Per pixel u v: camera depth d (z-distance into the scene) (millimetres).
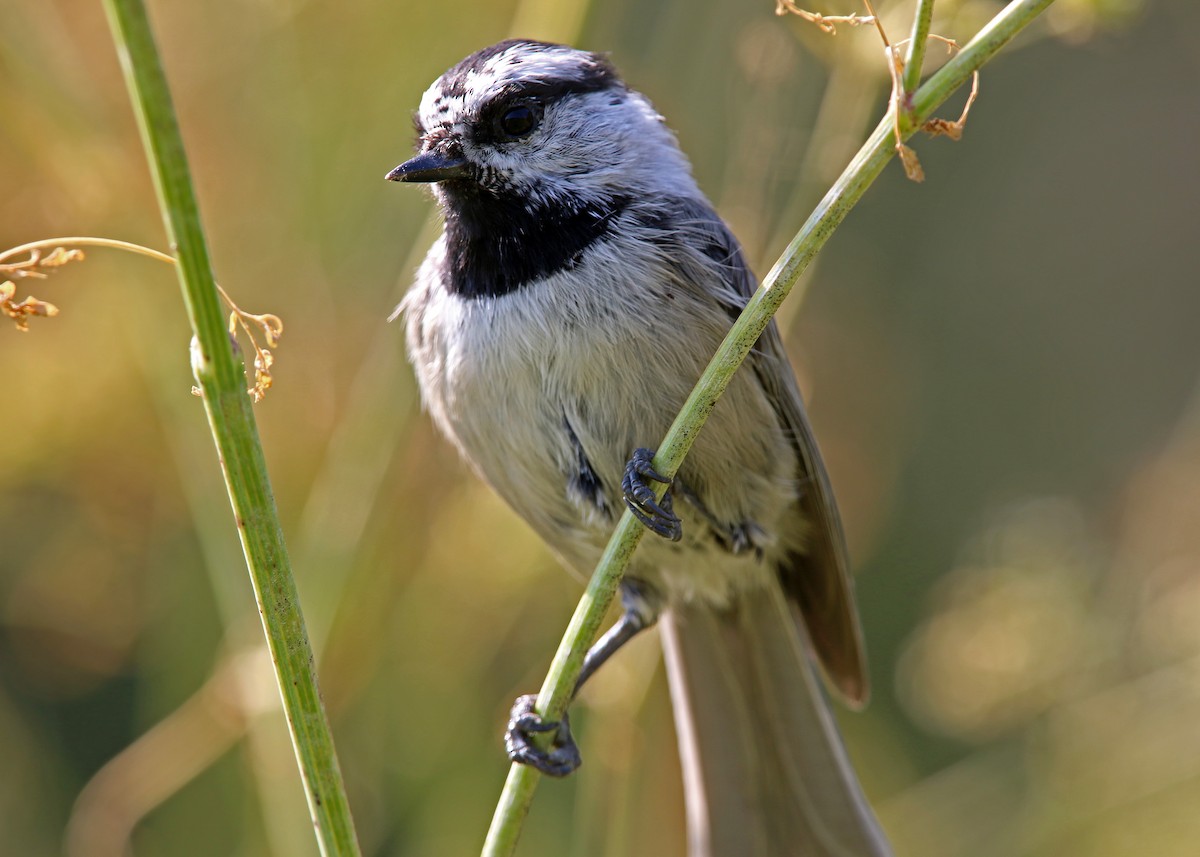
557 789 8180
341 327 8070
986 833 8539
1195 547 8781
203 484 7176
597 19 7535
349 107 8164
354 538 7215
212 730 7520
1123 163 12820
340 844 4375
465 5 8195
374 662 7688
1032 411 12273
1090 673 8367
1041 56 12500
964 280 12391
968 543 10781
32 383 7867
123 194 7227
